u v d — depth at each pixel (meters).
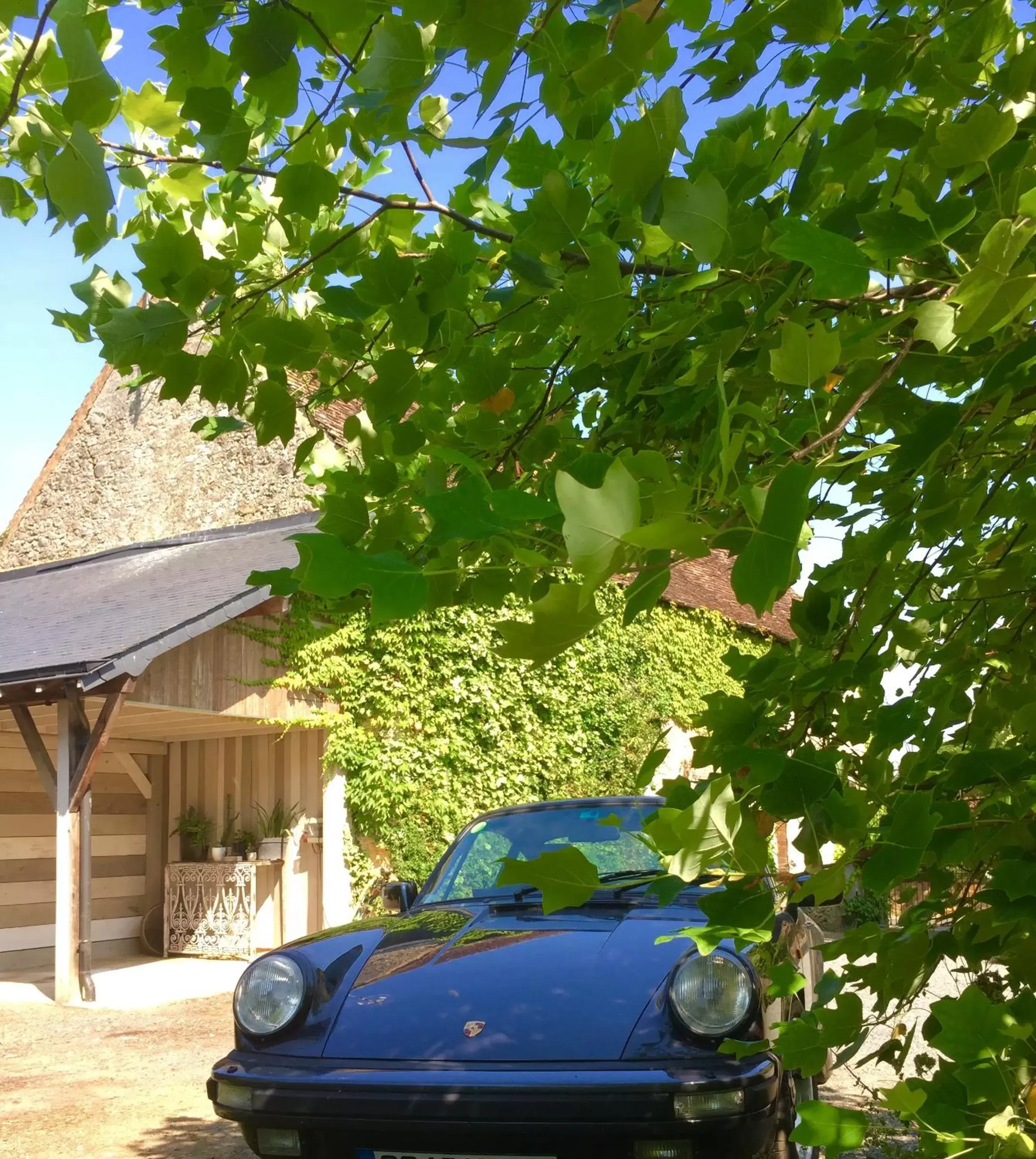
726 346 1.39
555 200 1.38
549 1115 2.81
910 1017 5.81
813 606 1.59
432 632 11.74
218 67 1.40
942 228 1.00
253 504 15.40
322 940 3.79
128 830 12.55
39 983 10.12
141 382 1.69
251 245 1.86
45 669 8.77
